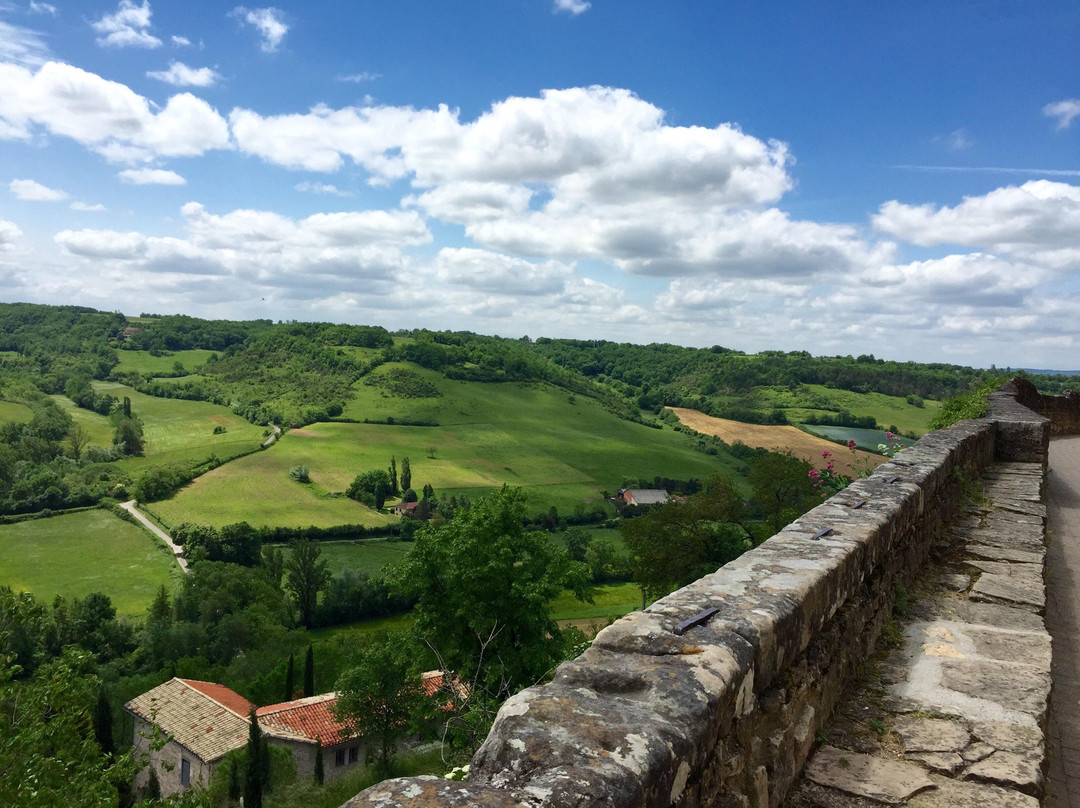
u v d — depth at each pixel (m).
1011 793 2.80
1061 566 6.56
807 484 21.86
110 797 10.58
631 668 2.30
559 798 1.56
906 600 4.84
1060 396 17.30
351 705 26.77
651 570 24.14
